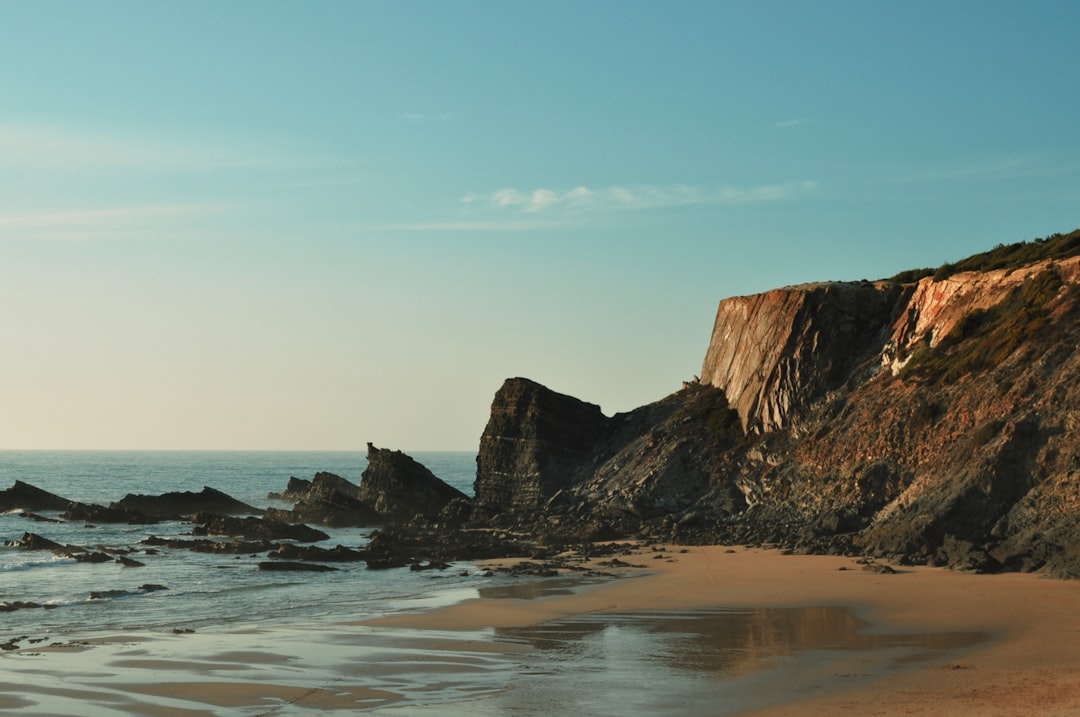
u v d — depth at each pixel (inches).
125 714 855.7
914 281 2997.0
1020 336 2114.9
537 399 3437.5
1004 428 1857.8
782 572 1737.2
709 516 2620.6
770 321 2977.4
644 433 3307.1
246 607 1528.1
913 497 2007.9
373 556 2214.6
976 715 756.0
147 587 1733.5
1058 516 1662.2
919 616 1249.4
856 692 857.5
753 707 824.3
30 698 908.0
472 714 834.8
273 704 886.4
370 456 3686.0
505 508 3400.6
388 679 979.9
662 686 916.6
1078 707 764.0
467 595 1608.0
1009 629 1133.1
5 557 2234.3
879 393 2447.1
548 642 1165.7
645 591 1587.1
